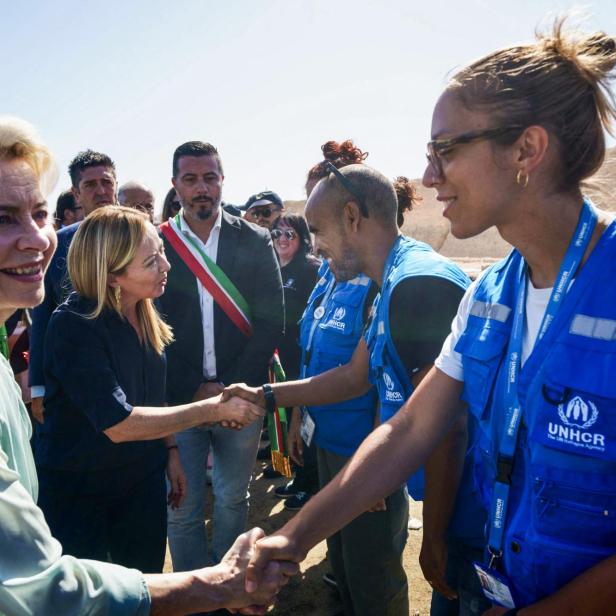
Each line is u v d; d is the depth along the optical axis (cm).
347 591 254
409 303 172
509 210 115
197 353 316
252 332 327
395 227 205
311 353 251
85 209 408
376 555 210
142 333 226
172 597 134
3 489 104
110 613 118
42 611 107
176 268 314
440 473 165
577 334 107
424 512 173
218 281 315
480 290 138
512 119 108
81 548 214
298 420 294
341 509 142
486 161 112
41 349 287
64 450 208
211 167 311
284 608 301
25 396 348
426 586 311
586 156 111
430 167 121
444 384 144
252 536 155
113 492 219
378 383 188
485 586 128
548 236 115
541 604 111
